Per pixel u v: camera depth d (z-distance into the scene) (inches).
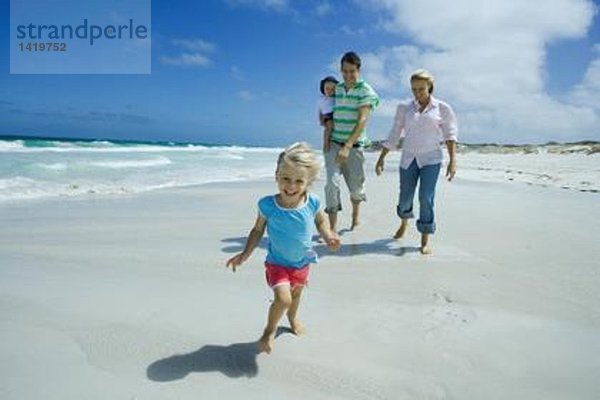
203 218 284.8
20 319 129.3
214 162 919.0
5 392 95.7
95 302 143.3
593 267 193.0
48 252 196.2
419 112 214.7
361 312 142.0
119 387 99.0
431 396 99.5
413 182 225.0
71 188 385.4
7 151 812.0
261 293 156.0
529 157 1461.6
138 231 241.9
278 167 116.6
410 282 170.9
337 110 236.7
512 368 111.5
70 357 110.1
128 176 516.7
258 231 123.3
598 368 112.5
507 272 185.0
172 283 163.5
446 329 131.3
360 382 104.0
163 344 118.0
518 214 322.0
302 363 111.3
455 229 265.3
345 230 260.7
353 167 251.6
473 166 949.8
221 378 104.0
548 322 137.6
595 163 1071.6
